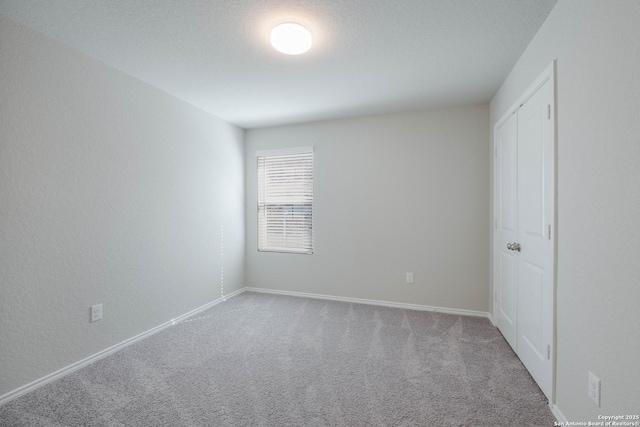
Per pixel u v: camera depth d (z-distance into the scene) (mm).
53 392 1786
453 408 1630
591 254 1268
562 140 1515
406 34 1860
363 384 1862
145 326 2582
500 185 2666
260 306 3391
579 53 1355
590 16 1268
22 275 1768
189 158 3080
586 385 1304
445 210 3195
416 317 3039
